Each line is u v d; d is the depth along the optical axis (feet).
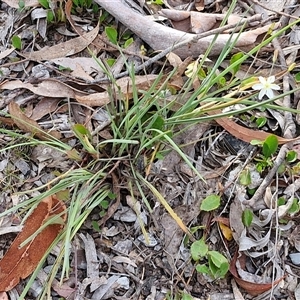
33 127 1.13
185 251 1.10
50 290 1.06
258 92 1.15
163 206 1.13
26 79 1.29
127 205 1.13
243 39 1.26
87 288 1.08
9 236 1.11
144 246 1.11
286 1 1.36
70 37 1.35
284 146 1.16
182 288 1.08
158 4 1.38
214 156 1.18
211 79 1.11
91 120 1.22
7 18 1.38
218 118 1.12
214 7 1.38
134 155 1.15
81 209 1.10
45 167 1.18
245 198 1.13
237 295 1.07
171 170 1.16
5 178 1.17
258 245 1.09
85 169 1.12
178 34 1.28
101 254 1.10
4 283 1.05
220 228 1.11
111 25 1.35
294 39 1.31
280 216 1.11
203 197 1.14
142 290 1.08
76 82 1.25
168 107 1.14
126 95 1.14
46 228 1.08
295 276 1.08
